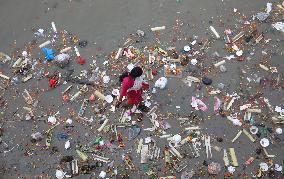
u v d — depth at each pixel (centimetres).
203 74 796
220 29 853
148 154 716
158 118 751
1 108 771
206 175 698
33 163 718
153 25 864
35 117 759
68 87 788
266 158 709
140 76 685
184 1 895
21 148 731
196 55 819
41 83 796
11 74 808
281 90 775
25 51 835
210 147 721
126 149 724
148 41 842
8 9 895
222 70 797
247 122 743
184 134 736
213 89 778
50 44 845
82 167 707
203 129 739
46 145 730
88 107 767
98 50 834
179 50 827
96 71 806
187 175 696
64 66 813
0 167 716
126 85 684
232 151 716
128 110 758
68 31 862
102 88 787
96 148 725
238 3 887
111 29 862
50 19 880
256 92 773
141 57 820
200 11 880
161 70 803
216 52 821
